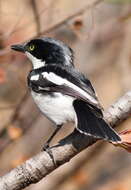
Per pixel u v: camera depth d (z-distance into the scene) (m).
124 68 16.72
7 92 15.98
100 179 17.77
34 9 13.64
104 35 16.64
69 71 10.79
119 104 9.89
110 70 16.86
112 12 16.42
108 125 9.62
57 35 15.09
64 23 12.98
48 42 11.38
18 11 13.42
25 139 15.14
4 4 13.48
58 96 10.47
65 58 11.27
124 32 16.72
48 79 10.72
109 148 18.31
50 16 13.96
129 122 15.60
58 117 10.59
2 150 13.83
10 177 9.29
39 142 15.24
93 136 9.39
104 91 16.91
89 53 16.50
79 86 10.38
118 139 9.31
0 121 15.43
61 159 9.51
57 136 15.82
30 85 11.01
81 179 15.09
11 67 13.84
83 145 9.64
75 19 13.03
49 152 9.48
